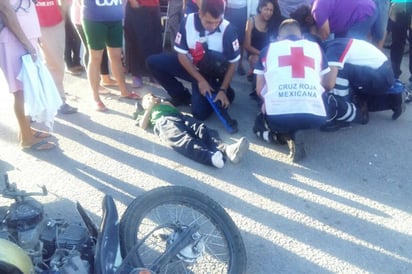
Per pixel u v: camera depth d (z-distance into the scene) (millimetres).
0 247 2373
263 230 3695
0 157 4492
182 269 3182
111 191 4086
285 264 3389
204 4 4930
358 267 3383
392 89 5203
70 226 2873
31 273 2451
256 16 6211
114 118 5293
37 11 4805
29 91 4125
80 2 5430
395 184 4316
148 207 3033
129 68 6051
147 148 4734
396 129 5246
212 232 3512
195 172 4387
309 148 4836
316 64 4555
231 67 5273
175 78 5562
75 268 2570
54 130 5000
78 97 5766
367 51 4961
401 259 3465
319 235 3666
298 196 4102
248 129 5188
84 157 4555
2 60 4102
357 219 3844
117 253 2672
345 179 4363
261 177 4348
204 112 5297
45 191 2918
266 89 4574
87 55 5754
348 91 5137
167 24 6738
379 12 5883
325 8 5316
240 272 3047
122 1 5379
